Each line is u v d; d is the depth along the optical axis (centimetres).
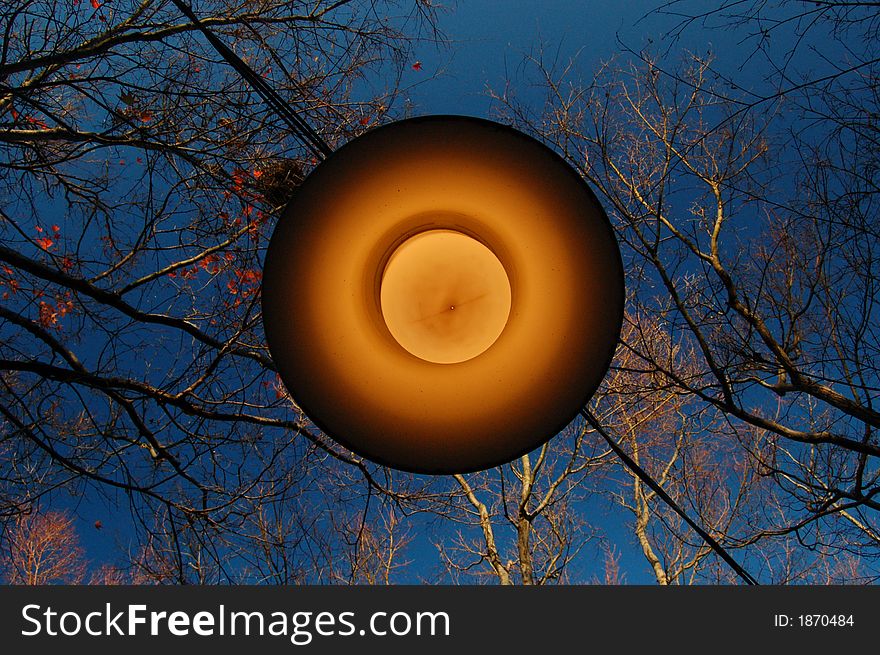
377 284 175
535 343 177
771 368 537
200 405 545
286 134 495
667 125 588
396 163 171
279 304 174
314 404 173
